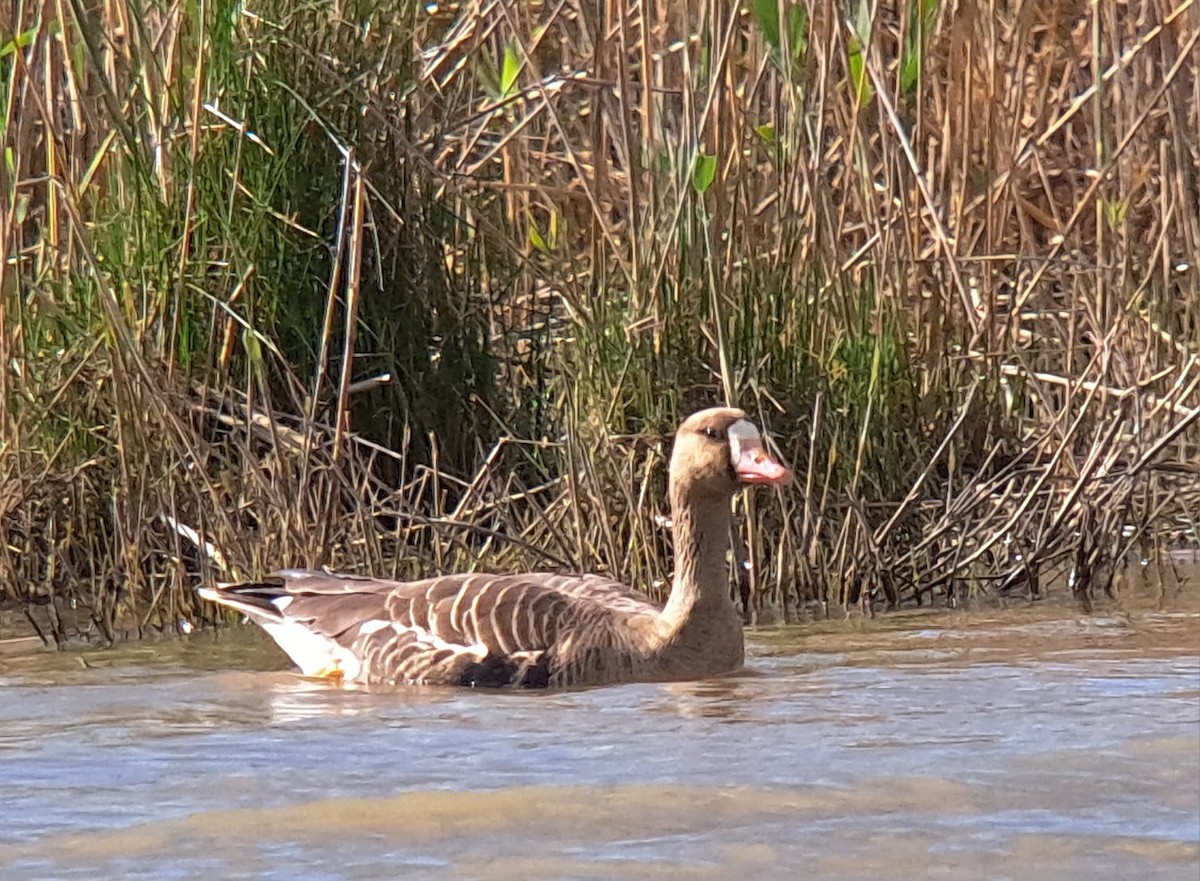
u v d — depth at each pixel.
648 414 13.80
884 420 14.01
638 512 13.24
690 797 7.91
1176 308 16.89
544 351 15.70
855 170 15.62
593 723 9.53
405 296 14.88
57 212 14.28
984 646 11.43
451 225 15.41
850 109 15.30
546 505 14.50
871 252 14.65
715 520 11.08
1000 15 17.98
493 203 16.06
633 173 14.12
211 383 14.30
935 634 11.95
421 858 7.16
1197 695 9.69
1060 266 16.31
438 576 12.54
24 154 14.62
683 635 10.93
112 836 7.53
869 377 14.02
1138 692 9.79
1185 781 7.98
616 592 11.60
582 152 17.62
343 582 11.65
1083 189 17.94
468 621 11.02
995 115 16.06
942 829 7.39
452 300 15.14
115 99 13.92
